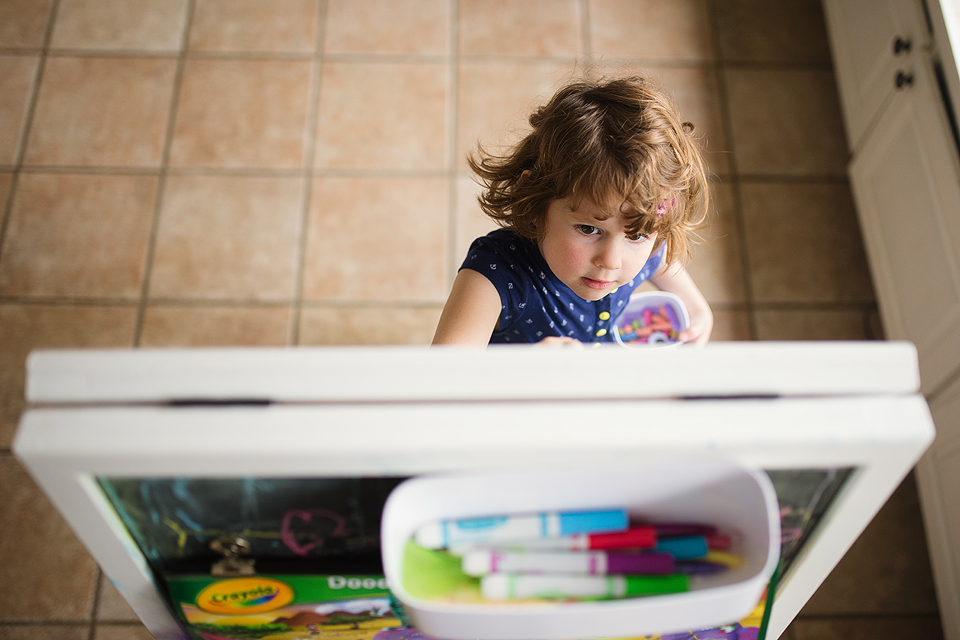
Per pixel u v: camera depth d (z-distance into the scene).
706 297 1.52
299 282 1.51
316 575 0.40
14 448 0.31
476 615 0.32
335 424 0.32
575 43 1.76
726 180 1.63
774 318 1.50
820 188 1.62
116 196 1.57
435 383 0.33
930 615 1.26
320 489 0.37
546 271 0.79
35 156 1.60
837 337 1.48
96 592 1.24
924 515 1.31
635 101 0.71
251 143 1.64
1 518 1.29
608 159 0.67
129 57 1.71
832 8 1.71
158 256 1.52
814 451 0.33
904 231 1.38
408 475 0.37
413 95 1.69
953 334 1.21
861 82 1.56
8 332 1.44
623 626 0.34
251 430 0.32
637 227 0.68
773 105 1.70
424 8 1.79
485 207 0.87
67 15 1.74
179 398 0.32
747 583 0.33
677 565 0.38
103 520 0.36
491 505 0.36
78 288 1.48
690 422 0.32
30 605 1.23
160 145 1.62
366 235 1.56
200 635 0.46
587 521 0.37
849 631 1.25
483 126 1.66
